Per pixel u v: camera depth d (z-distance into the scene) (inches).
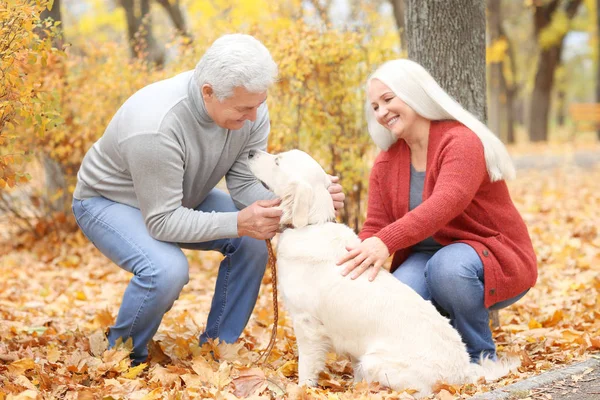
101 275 248.5
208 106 126.2
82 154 279.4
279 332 167.8
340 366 143.8
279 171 133.2
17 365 129.6
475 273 128.7
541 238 281.9
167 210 128.9
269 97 232.1
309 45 223.9
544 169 563.2
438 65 168.6
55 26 137.6
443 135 133.5
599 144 896.9
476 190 129.0
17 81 127.9
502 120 1138.0
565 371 124.6
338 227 130.3
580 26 1021.8
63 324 181.6
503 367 125.6
